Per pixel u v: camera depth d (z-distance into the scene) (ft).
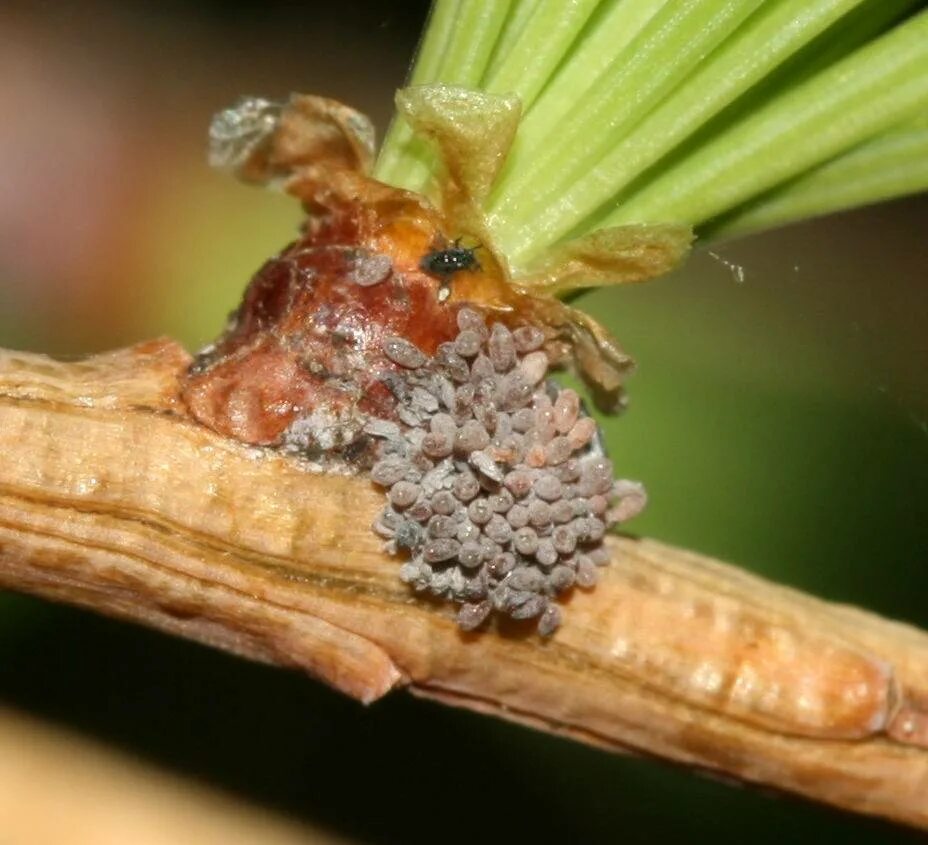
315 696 0.16
